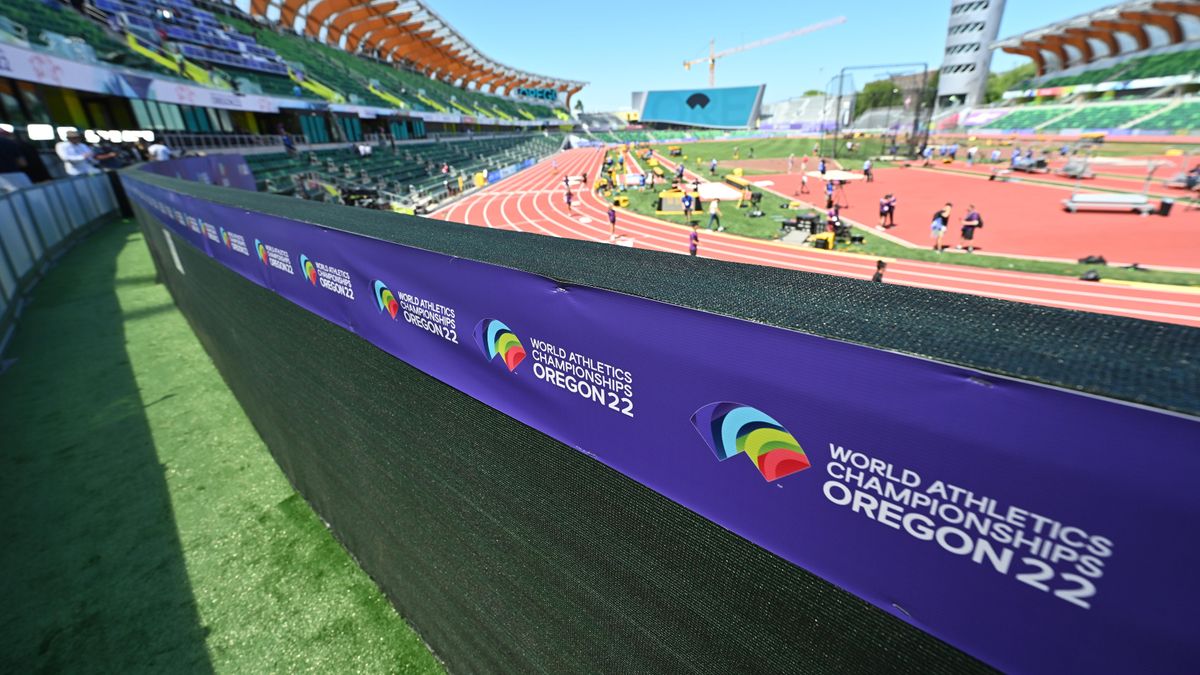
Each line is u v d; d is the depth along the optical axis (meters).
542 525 1.59
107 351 6.06
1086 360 0.64
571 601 1.60
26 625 2.68
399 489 2.28
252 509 3.45
